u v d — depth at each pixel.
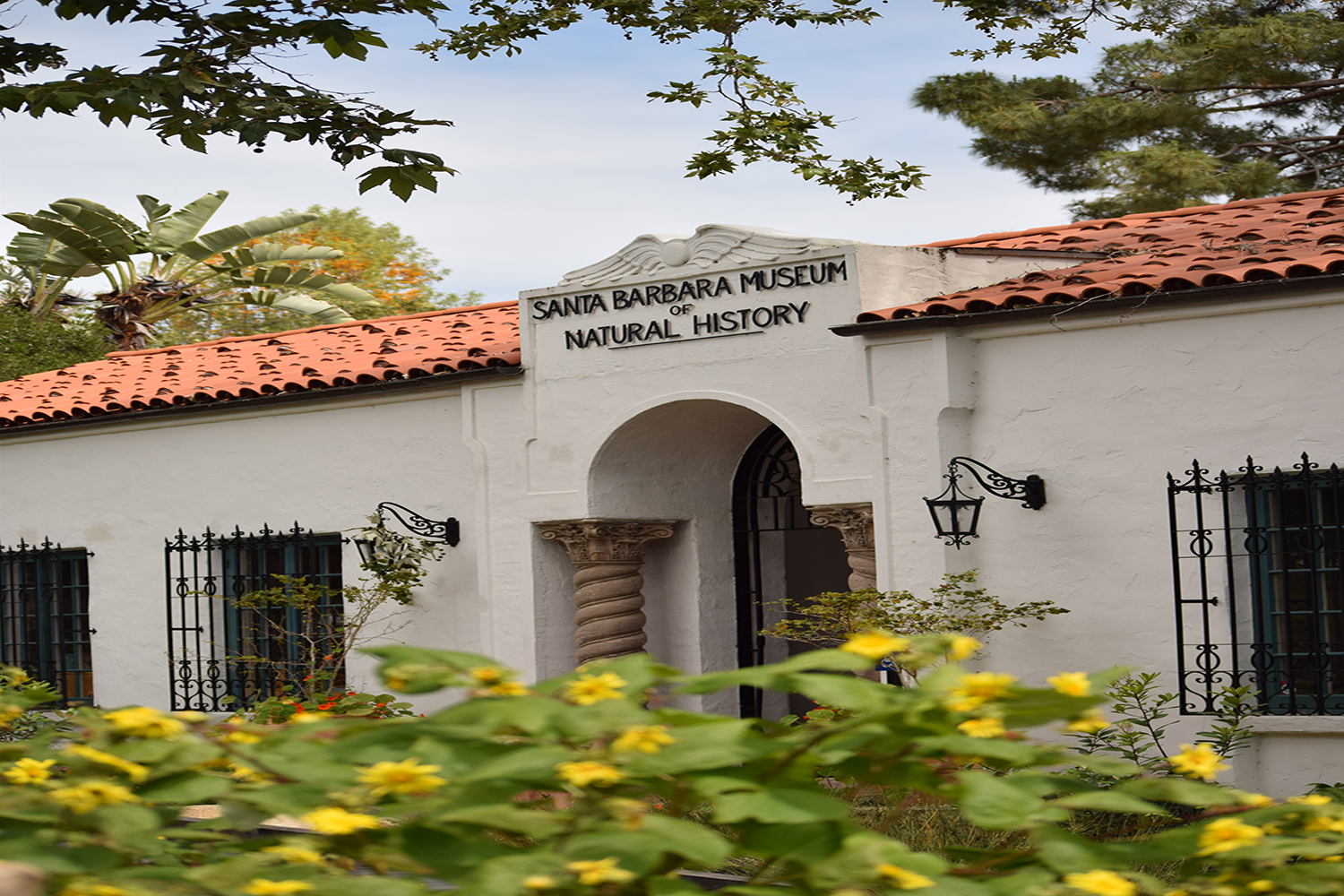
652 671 2.71
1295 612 8.98
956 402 9.77
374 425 12.63
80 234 25.03
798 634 10.09
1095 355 9.52
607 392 11.26
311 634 12.91
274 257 28.67
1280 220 11.44
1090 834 6.06
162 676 13.70
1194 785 2.67
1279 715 8.84
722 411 11.56
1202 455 9.17
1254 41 21.06
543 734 2.54
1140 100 22.59
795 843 2.51
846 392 10.21
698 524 12.39
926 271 10.74
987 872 2.73
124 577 13.99
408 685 2.66
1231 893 2.52
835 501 10.22
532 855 2.39
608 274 11.24
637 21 11.86
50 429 14.30
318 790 2.58
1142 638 9.30
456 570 12.12
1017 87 23.42
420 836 2.53
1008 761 2.60
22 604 14.66
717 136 12.03
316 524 12.90
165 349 17.17
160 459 13.83
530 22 11.88
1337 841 2.55
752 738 2.58
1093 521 9.48
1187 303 9.11
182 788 2.61
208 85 9.34
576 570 11.80
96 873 2.46
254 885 2.37
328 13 9.70
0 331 24.61
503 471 11.78
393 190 9.92
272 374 13.67
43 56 9.78
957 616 9.62
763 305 10.58
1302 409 8.88
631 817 2.45
